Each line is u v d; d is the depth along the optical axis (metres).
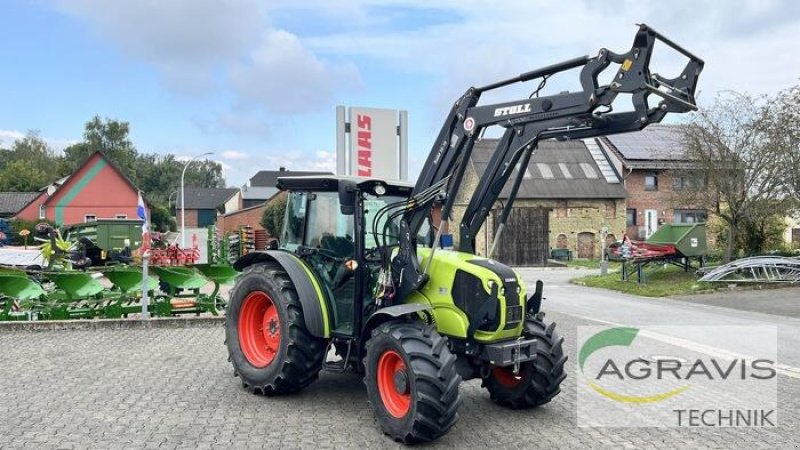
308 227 7.09
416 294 6.14
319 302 6.53
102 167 50.97
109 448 5.25
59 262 15.95
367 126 15.05
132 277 11.23
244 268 7.71
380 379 5.70
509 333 5.84
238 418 6.07
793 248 25.33
